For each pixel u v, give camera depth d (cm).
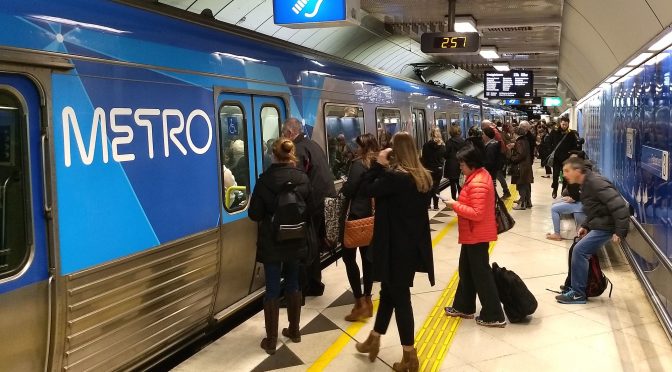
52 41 293
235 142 476
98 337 323
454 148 1092
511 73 2084
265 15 974
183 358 455
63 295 293
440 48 1038
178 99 394
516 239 841
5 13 269
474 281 482
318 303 546
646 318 500
